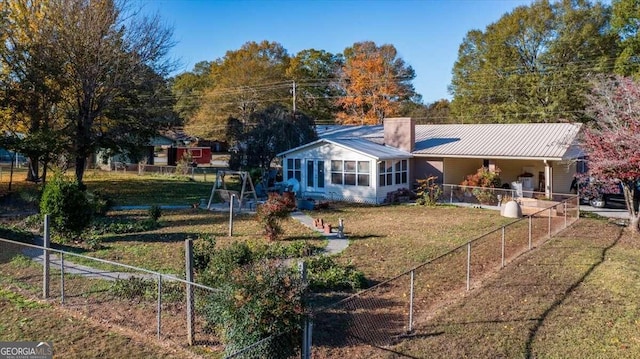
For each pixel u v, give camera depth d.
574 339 7.69
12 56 24.98
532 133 27.80
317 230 17.42
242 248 10.21
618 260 12.59
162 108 29.89
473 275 11.24
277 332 6.03
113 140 27.77
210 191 30.12
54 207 14.27
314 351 7.04
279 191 27.25
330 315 8.48
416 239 15.55
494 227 17.86
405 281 10.73
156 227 17.53
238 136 35.56
